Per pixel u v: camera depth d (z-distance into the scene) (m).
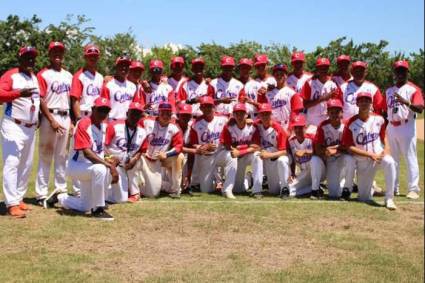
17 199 7.72
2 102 7.35
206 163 9.79
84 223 7.40
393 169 8.80
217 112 10.38
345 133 9.23
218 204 8.73
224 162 9.53
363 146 9.17
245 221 7.77
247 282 5.54
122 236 6.92
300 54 10.70
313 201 9.18
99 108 7.71
